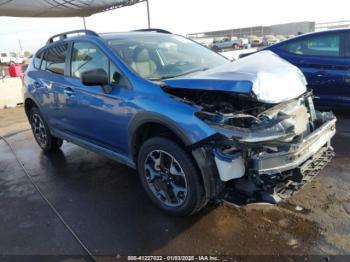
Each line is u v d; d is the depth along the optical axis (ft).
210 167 8.98
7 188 13.73
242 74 9.10
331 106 19.77
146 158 10.69
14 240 10.04
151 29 15.66
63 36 15.12
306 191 11.41
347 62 18.49
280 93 9.33
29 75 16.98
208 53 14.17
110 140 12.31
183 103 9.54
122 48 12.19
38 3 40.04
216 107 9.43
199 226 9.95
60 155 17.13
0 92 32.58
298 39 20.31
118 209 11.28
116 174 14.10
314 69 19.56
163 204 10.61
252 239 9.22
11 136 22.12
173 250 9.07
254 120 8.79
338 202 10.65
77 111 13.34
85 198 12.24
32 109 17.42
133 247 9.31
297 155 8.70
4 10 40.83
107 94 11.51
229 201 9.24
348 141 15.78
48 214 11.35
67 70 14.05
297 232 9.35
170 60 12.60
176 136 9.92
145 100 10.23
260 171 8.45
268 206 10.70
